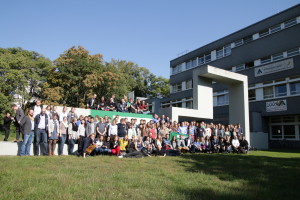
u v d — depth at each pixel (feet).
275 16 92.68
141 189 16.03
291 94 85.05
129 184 17.39
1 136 75.66
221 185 18.24
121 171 23.27
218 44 117.50
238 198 14.52
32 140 36.22
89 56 114.83
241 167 28.66
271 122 93.66
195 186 17.53
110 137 42.14
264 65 93.97
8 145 35.76
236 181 19.97
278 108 87.97
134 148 41.47
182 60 139.54
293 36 85.15
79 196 13.99
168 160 34.24
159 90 206.28
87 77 108.06
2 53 137.08
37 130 36.78
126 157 37.99
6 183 16.56
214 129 59.00
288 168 28.53
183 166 28.32
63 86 111.34
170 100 145.48
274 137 92.38
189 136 54.19
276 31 91.25
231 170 26.00
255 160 37.11
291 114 84.89
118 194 14.61
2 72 115.65
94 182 17.67
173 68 147.13
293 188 17.94
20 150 36.52
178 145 51.52
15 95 117.80
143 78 211.41
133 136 42.22
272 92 90.89
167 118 57.26
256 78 96.53
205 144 55.01
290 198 15.11
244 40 105.81
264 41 94.94
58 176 19.43
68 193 14.48
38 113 39.34
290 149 80.69
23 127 35.04
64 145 40.34
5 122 43.70
